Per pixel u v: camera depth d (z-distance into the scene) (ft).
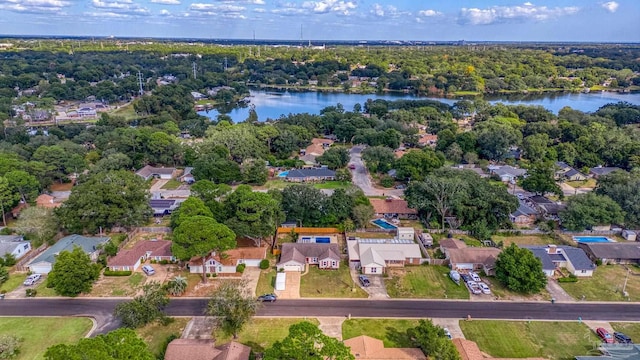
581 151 469.57
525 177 419.54
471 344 176.55
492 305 218.79
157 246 266.57
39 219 275.39
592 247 267.18
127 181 307.78
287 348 138.92
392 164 427.74
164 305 204.95
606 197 307.17
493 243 285.43
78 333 192.95
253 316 205.26
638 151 445.78
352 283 238.68
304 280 240.94
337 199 307.37
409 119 645.10
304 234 298.76
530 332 196.95
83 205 277.23
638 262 261.85
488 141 485.97
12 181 318.45
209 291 228.22
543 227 304.09
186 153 456.86
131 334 144.97
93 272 223.71
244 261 254.68
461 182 307.58
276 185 409.28
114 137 491.31
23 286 231.09
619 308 216.54
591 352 183.11
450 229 304.71
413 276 246.68
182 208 267.80
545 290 232.73
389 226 311.27
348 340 176.96
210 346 168.14
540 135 505.66
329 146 568.00
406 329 198.29
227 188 303.07
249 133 496.64
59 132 529.04
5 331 192.44
